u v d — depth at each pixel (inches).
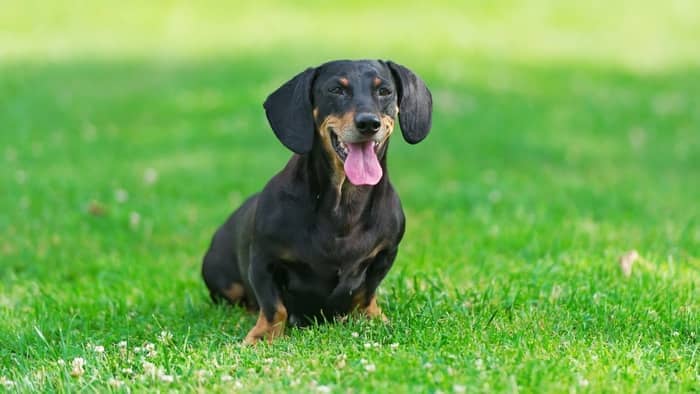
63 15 1154.7
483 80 847.1
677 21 1139.9
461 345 260.7
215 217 477.4
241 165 584.4
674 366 254.1
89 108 748.0
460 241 407.5
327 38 1019.9
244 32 1064.2
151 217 471.5
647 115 759.1
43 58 952.9
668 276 340.5
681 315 298.7
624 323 293.7
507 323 290.4
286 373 238.7
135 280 371.2
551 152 636.1
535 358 245.3
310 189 278.5
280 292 292.0
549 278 339.0
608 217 458.9
